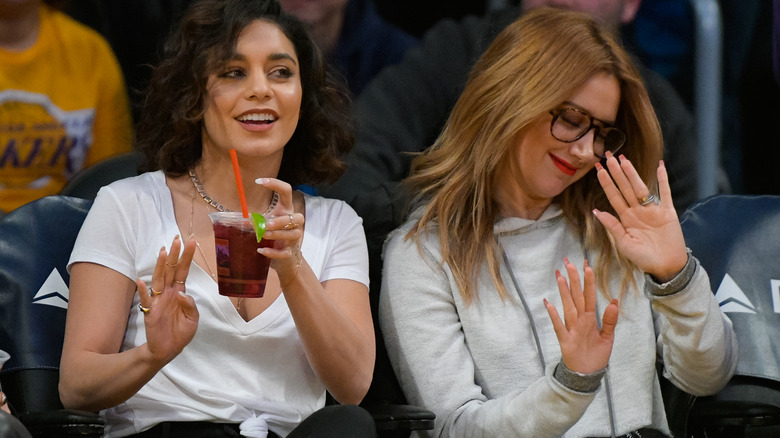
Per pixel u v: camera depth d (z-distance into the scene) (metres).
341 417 8.78
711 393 11.01
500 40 10.98
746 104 16.62
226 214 8.84
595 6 14.59
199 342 9.88
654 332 11.12
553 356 10.60
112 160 12.09
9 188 14.08
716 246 11.86
